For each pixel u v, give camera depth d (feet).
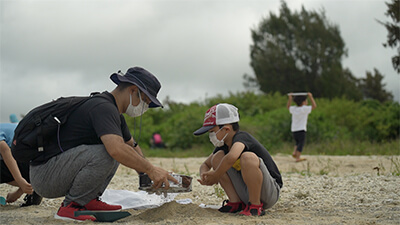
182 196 17.07
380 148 41.52
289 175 23.48
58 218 11.59
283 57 105.50
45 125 11.42
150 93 12.21
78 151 11.37
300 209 13.53
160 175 11.50
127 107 12.23
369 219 11.39
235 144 12.07
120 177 24.22
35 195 14.94
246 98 80.89
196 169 29.30
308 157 35.86
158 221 11.49
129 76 12.21
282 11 109.70
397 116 58.90
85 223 11.18
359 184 18.25
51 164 11.52
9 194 15.52
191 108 75.36
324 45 104.99
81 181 11.43
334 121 63.82
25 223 11.23
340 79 102.53
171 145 58.13
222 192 17.02
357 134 58.44
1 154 14.11
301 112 32.94
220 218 11.59
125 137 13.20
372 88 118.93
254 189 11.97
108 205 12.71
